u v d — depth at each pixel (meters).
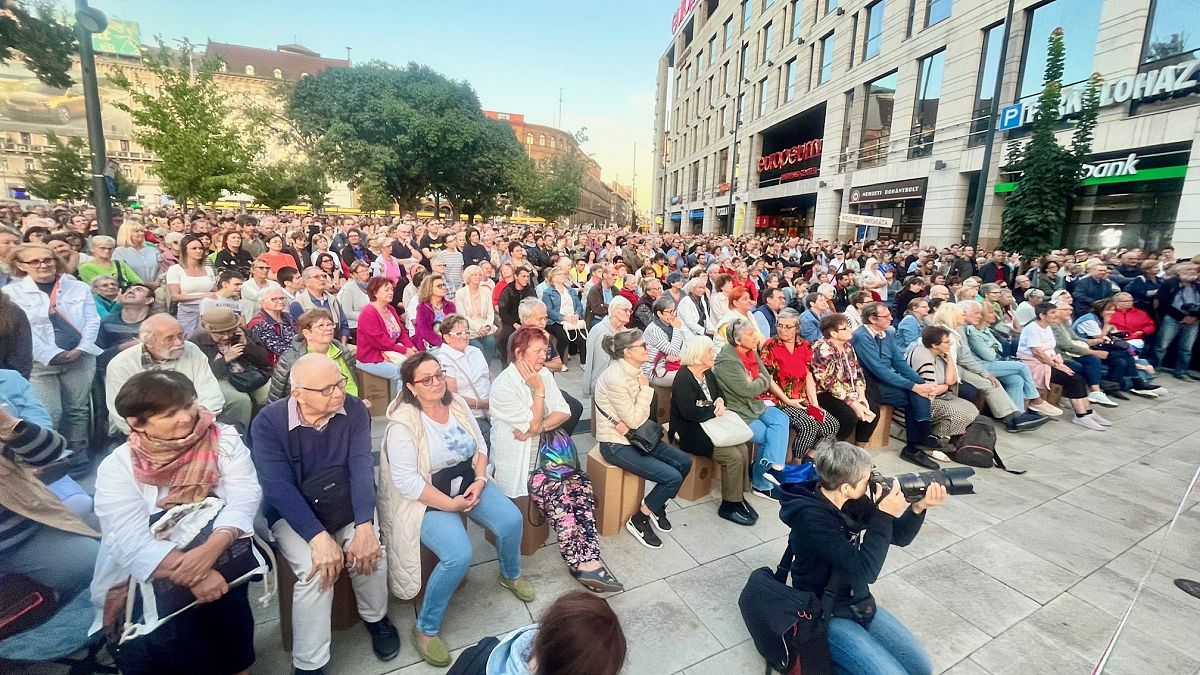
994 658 2.52
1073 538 3.58
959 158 16.78
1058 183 12.01
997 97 11.72
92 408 3.82
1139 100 11.85
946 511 3.93
